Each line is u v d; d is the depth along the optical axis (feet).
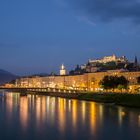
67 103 579.48
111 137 201.77
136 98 498.28
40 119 300.81
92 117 320.50
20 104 551.18
